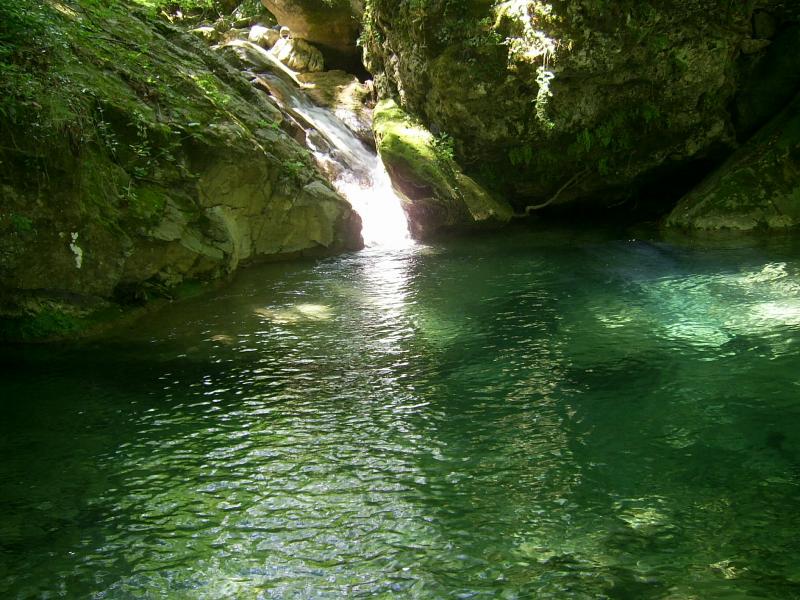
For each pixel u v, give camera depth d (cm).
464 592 380
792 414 568
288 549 423
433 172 1271
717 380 636
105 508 470
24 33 842
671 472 494
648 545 415
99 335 801
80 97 860
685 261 1055
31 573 405
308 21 1686
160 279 916
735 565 394
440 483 492
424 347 751
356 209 1335
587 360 697
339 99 1622
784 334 734
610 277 988
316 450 543
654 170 1398
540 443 542
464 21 1227
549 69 1190
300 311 880
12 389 659
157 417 602
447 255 1162
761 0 1259
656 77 1257
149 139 936
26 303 781
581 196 1443
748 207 1249
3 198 746
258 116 1199
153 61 1087
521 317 834
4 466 524
